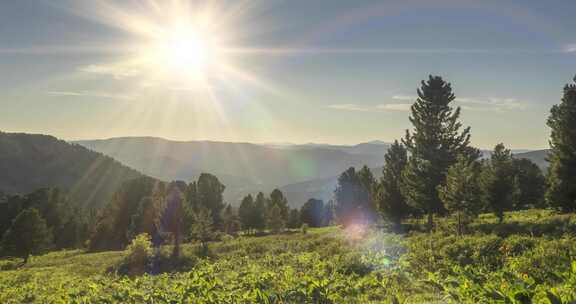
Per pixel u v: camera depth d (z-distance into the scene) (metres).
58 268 39.97
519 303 7.74
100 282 23.53
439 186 34.22
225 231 88.06
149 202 68.00
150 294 15.42
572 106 37.34
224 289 15.01
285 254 27.70
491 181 36.00
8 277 33.41
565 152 37.03
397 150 52.22
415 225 44.41
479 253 17.31
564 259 13.95
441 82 40.53
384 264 17.95
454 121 40.31
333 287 12.76
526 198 54.97
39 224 58.53
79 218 103.00
